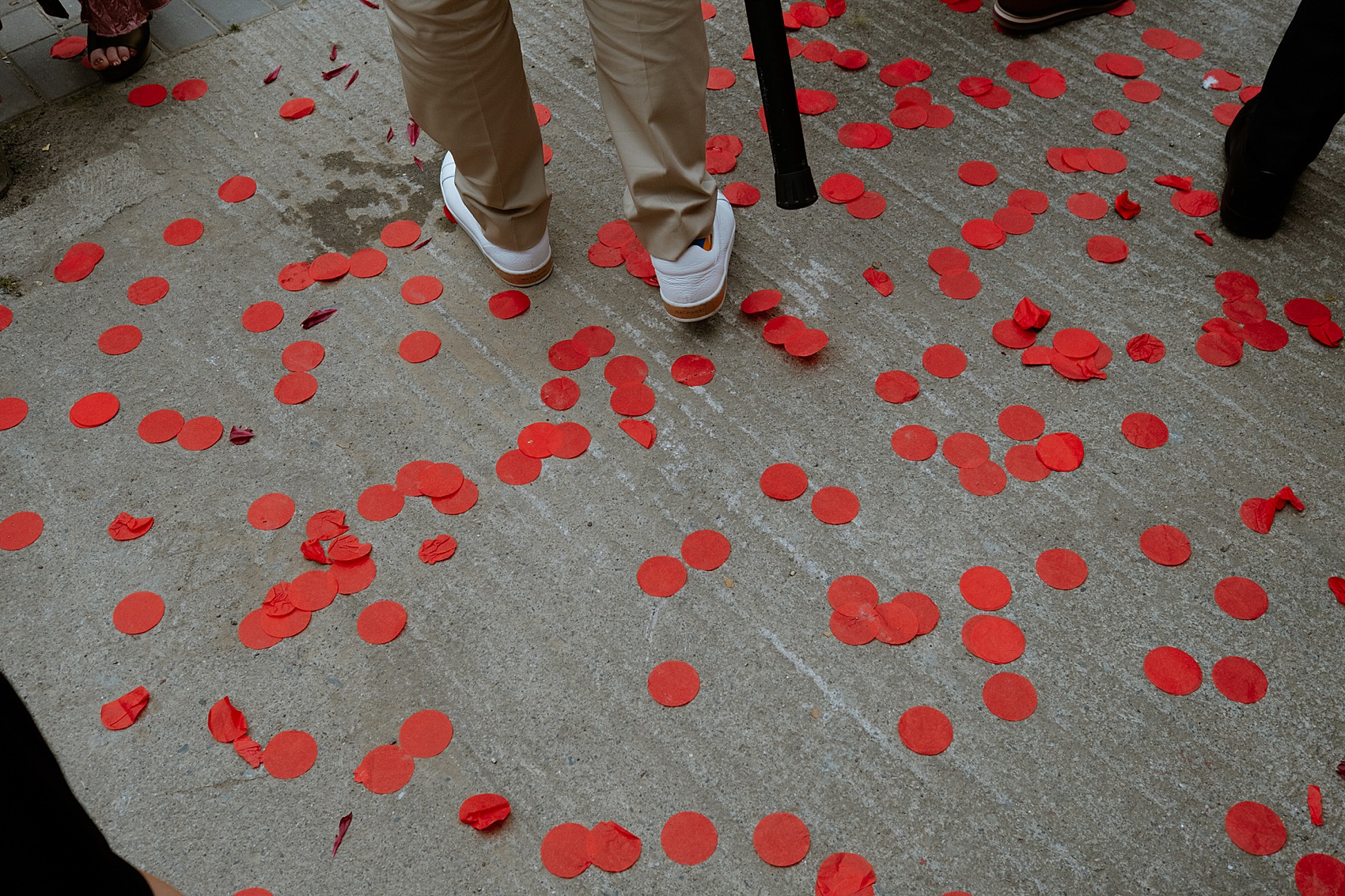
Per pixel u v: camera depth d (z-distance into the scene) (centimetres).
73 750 158
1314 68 184
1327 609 164
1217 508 177
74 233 233
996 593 167
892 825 146
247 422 197
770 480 182
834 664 162
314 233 231
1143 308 206
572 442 189
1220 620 163
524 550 177
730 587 171
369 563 176
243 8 287
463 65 164
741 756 153
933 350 199
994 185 231
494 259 211
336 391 201
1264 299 206
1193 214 221
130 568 178
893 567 172
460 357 205
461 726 158
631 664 163
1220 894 139
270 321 213
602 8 152
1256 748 151
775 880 142
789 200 165
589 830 146
